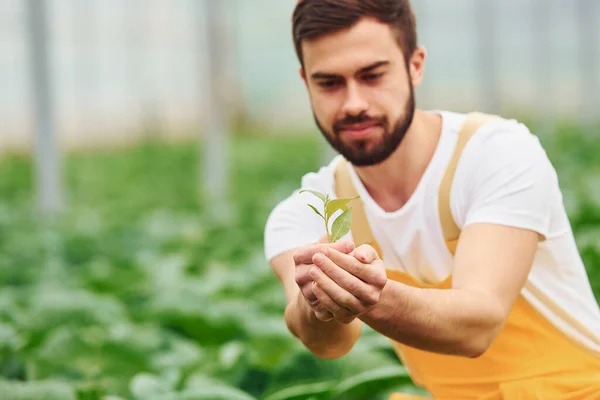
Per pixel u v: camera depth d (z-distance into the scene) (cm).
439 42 4509
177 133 4122
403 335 249
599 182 1018
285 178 2105
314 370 455
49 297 614
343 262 229
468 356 262
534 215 279
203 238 1084
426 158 299
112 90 3869
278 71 4597
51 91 1317
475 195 286
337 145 290
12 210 1566
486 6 2355
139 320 612
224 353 511
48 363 488
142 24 3622
